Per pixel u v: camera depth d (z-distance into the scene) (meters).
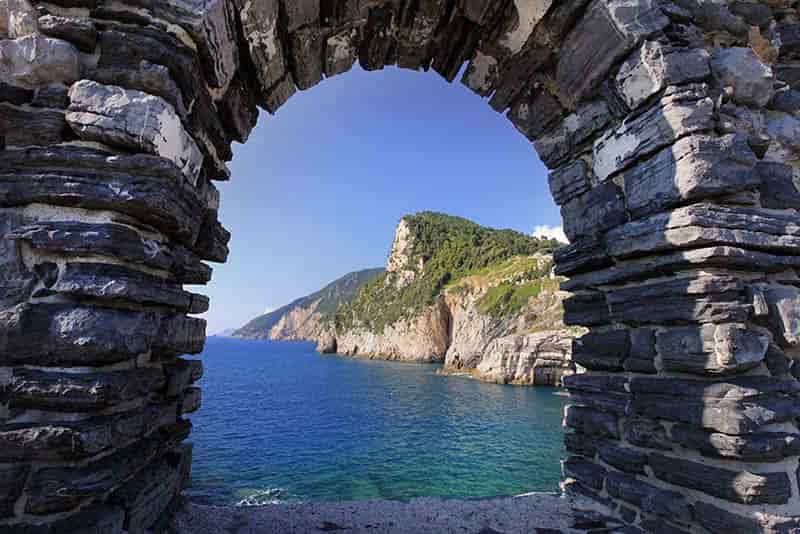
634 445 3.16
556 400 35.31
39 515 1.72
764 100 3.16
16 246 1.87
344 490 14.85
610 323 3.45
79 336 1.79
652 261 3.00
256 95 3.51
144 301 2.09
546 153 4.12
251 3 2.71
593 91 3.48
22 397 1.75
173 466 2.85
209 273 3.18
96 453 1.80
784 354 2.69
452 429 25.02
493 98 4.24
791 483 2.47
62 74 2.11
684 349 2.72
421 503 3.74
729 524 2.47
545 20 3.41
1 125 2.02
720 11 3.33
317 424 26.95
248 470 17.09
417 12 3.52
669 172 2.90
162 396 2.59
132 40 2.18
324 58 3.67
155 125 2.12
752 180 2.82
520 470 17.09
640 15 3.08
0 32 2.19
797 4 3.61
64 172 1.97
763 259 2.74
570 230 3.86
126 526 2.05
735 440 2.43
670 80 2.95
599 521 3.30
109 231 1.93
